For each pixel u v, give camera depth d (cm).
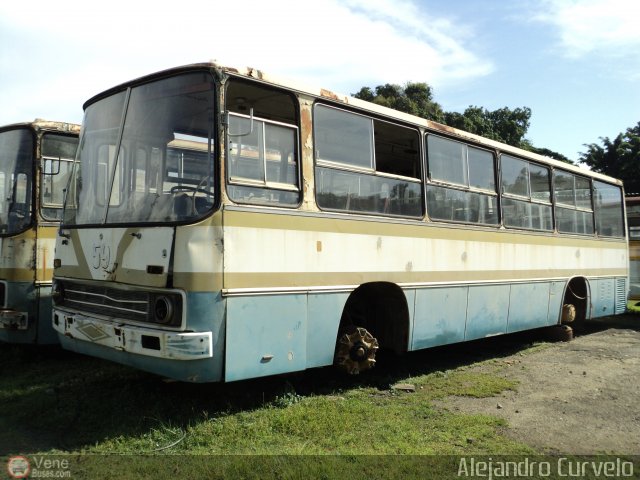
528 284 979
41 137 805
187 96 549
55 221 809
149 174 558
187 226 508
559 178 1107
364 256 661
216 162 520
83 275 602
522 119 3212
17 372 757
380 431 535
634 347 1041
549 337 1120
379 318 752
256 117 558
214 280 509
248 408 588
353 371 671
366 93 2580
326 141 631
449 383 738
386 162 822
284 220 572
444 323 786
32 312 782
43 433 520
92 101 650
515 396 686
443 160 803
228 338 516
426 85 2586
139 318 536
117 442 489
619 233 1336
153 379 683
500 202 916
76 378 703
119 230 559
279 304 564
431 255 762
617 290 1302
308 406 595
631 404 655
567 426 575
